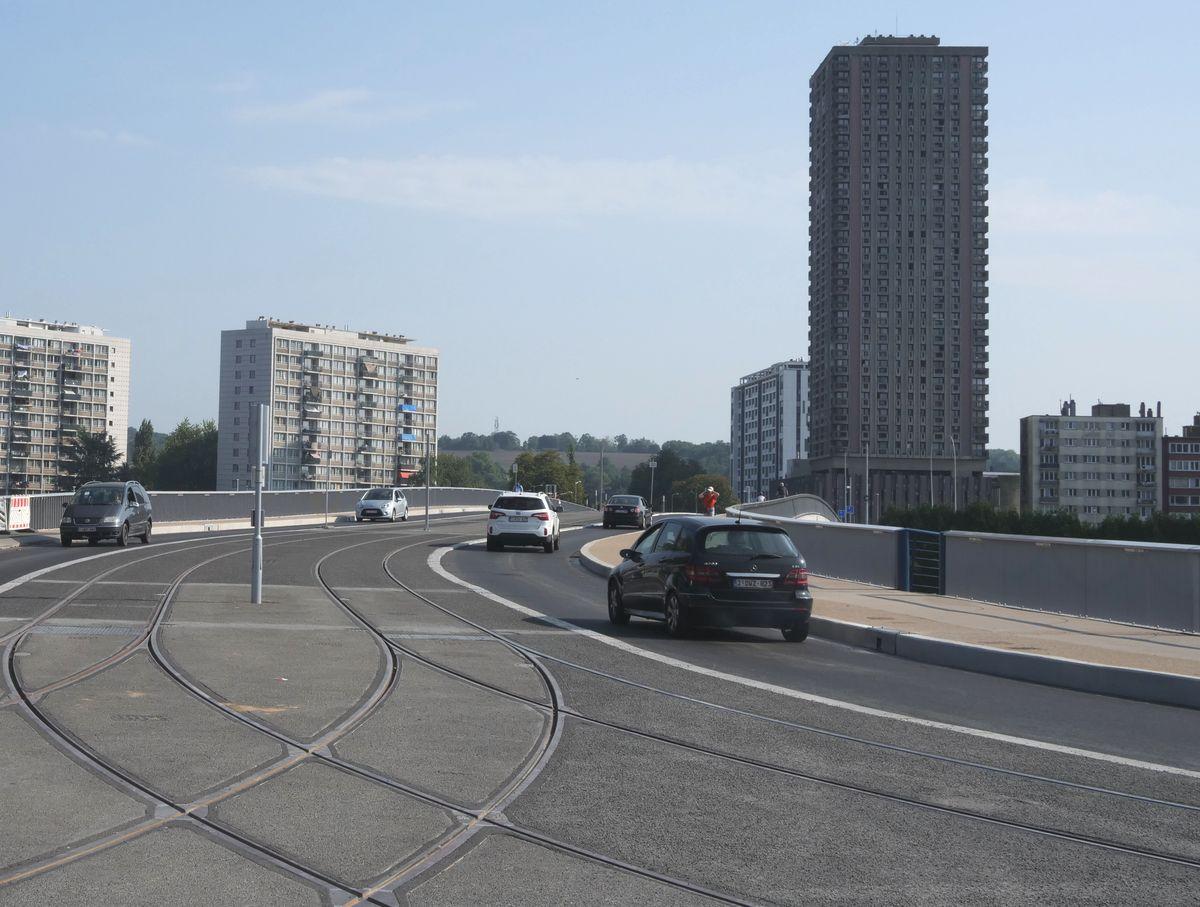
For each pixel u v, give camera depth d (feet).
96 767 25.61
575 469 522.06
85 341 591.37
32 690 34.88
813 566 89.81
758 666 45.27
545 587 79.25
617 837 21.29
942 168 601.21
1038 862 20.40
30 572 77.36
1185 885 19.33
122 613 55.11
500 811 22.93
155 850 19.76
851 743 30.60
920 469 597.11
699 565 52.24
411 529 158.61
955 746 30.60
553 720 32.68
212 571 80.94
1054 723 34.58
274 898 17.53
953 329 600.39
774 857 20.30
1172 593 54.49
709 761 27.99
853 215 599.98
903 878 19.27
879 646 52.11
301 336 570.46
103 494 111.45
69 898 17.31
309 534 138.82
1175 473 572.10
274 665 40.96
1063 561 61.82
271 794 23.72
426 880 18.58
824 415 615.16
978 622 57.06
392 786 24.68
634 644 50.78
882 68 601.62
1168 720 35.73
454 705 34.55
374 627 53.16
